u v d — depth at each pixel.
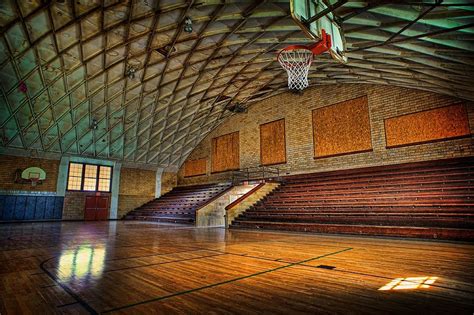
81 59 9.48
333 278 3.44
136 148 17.00
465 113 9.88
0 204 13.15
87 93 11.52
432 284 3.15
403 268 3.96
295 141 14.61
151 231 9.74
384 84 11.70
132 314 2.34
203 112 16.42
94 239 7.45
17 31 7.89
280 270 3.88
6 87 10.02
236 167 17.14
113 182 17.05
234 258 4.78
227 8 7.85
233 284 3.21
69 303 2.61
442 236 6.73
